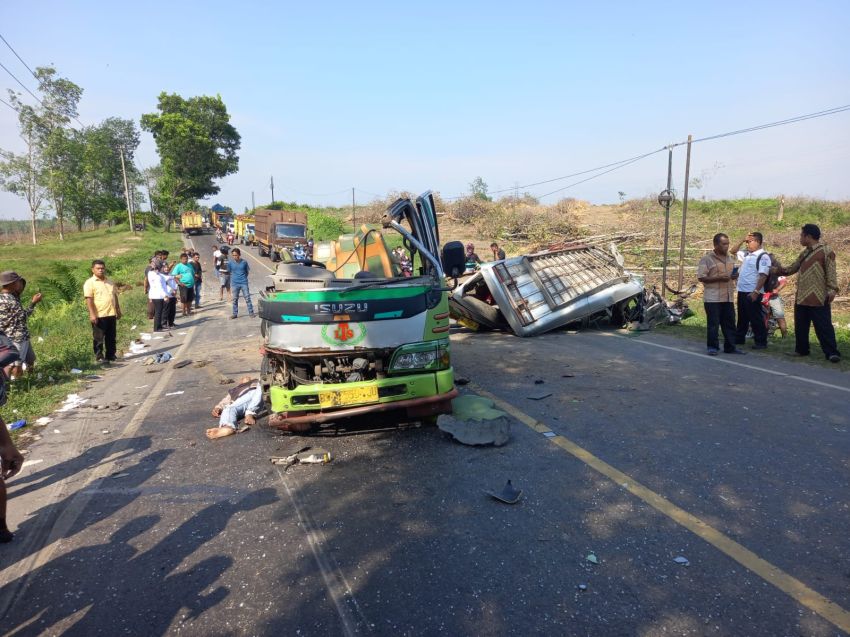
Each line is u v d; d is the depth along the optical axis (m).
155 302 13.11
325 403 4.82
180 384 7.83
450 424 4.96
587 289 10.77
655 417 5.34
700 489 3.82
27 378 8.00
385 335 4.90
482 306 11.12
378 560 3.17
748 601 2.65
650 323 10.87
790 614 2.55
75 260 35.12
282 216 33.16
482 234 34.19
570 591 2.79
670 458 4.36
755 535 3.23
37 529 3.79
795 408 5.41
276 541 3.46
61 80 49.75
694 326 10.60
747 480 3.93
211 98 70.19
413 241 5.72
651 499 3.71
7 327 7.82
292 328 4.98
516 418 5.49
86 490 4.38
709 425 5.05
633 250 21.97
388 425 5.45
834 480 3.87
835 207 28.97
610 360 7.95
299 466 4.61
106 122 78.81
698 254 21.00
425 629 2.57
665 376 6.88
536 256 11.27
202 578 3.10
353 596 2.85
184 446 5.26
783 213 29.14
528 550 3.18
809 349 7.69
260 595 2.91
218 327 13.47
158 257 13.41
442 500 3.86
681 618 2.55
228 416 5.73
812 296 7.22
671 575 2.88
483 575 2.96
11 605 2.95
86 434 5.78
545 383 6.80
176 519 3.82
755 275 8.16
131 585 3.07
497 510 3.68
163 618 2.77
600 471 4.19
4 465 3.67
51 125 50.66
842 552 3.02
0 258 36.41
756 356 7.79
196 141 63.69
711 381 6.55
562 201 38.25
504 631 2.52
